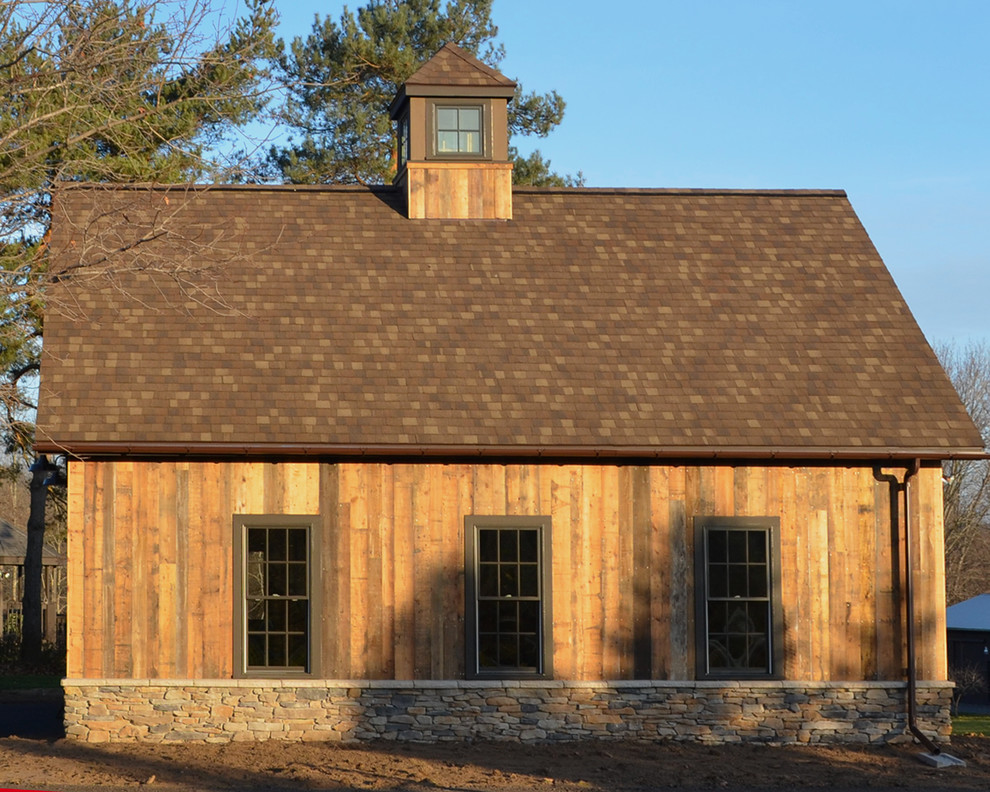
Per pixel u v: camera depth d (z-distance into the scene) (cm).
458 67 1889
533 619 1523
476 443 1488
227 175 1314
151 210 1655
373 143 2977
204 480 1496
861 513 1559
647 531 1535
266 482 1502
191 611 1483
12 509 4681
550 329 1667
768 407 1571
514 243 1817
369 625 1498
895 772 1384
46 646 2706
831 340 1686
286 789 1234
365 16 3156
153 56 1266
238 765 1342
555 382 1584
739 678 1524
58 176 1273
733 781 1322
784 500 1553
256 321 1631
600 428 1521
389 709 1489
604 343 1652
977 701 3456
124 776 1280
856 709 1530
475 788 1255
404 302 1689
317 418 1500
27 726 1728
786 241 1859
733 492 1549
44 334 1573
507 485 1524
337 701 1484
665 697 1515
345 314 1658
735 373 1620
